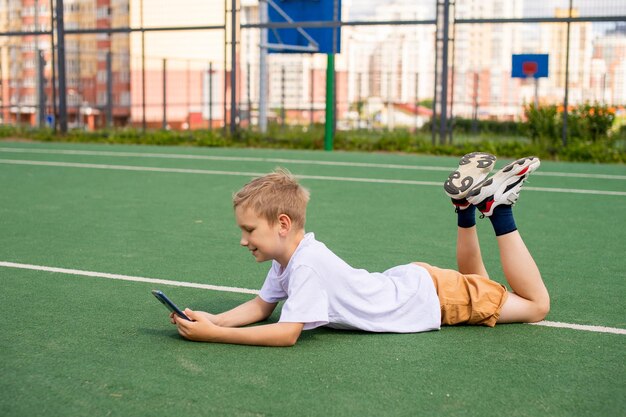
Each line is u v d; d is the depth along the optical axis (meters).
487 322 3.54
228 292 4.20
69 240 5.56
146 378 2.89
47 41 21.48
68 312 3.76
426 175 9.64
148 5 20.89
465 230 3.67
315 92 22.38
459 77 20.97
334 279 3.30
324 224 6.27
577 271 4.73
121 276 4.52
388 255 5.20
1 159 11.32
